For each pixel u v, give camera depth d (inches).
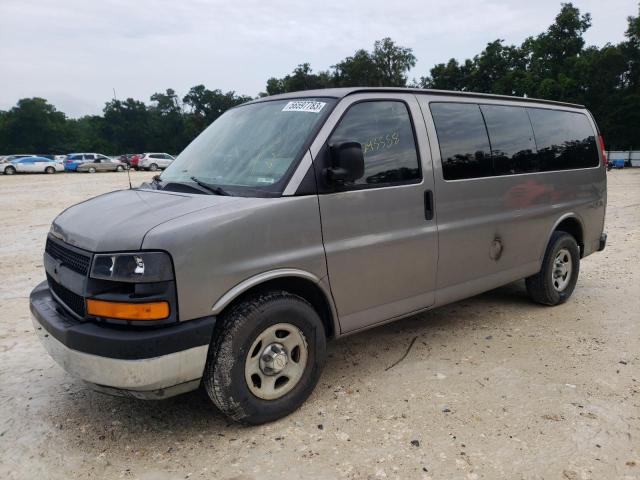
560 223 215.6
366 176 143.6
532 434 124.8
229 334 119.5
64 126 4072.3
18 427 131.3
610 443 121.0
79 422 133.5
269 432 127.2
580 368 160.4
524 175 192.1
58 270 126.3
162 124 3890.3
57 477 112.0
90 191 862.5
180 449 121.1
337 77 2974.9
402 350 175.8
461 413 134.5
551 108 213.9
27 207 631.8
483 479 109.0
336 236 136.8
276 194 127.4
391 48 2805.1
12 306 229.8
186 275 112.0
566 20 2239.2
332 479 109.4
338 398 143.0
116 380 109.0
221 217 117.7
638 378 153.4
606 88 2081.7
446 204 163.2
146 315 109.4
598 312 213.2
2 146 3873.0
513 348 176.7
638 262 298.2
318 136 135.3
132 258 109.3
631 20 2100.1
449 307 222.2
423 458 116.0
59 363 119.1
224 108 3841.0
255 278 122.1
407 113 156.9
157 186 151.4
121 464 116.1
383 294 150.7
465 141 171.3
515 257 193.3
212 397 121.9
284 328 128.6
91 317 114.3
